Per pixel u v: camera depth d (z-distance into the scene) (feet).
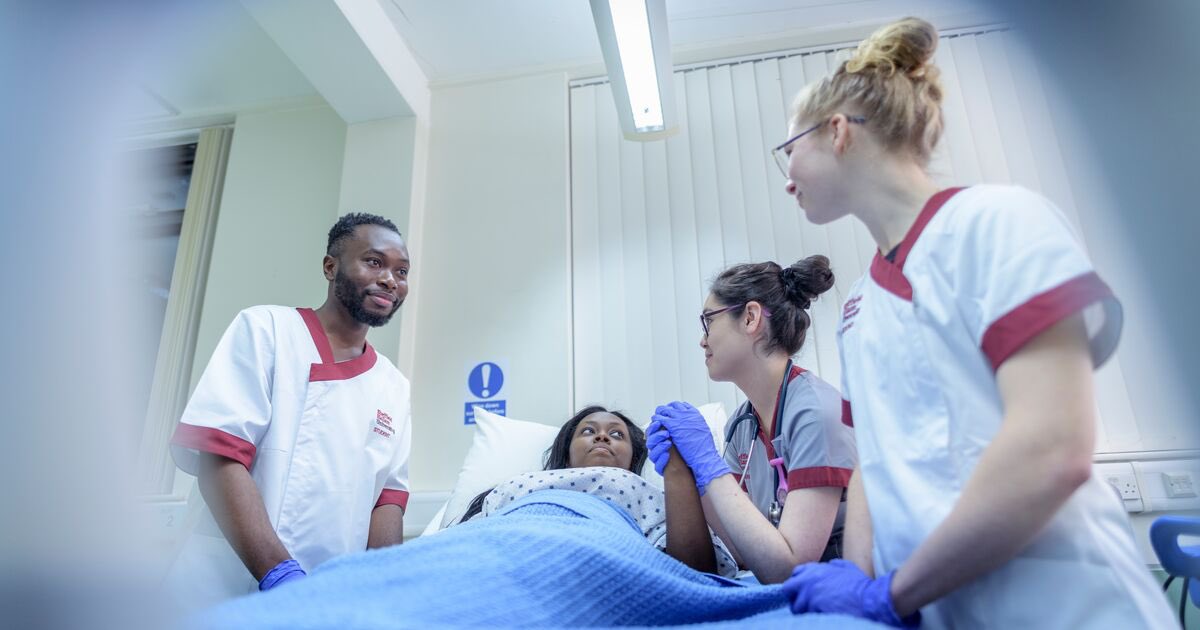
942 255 2.56
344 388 5.32
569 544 2.90
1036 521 2.05
